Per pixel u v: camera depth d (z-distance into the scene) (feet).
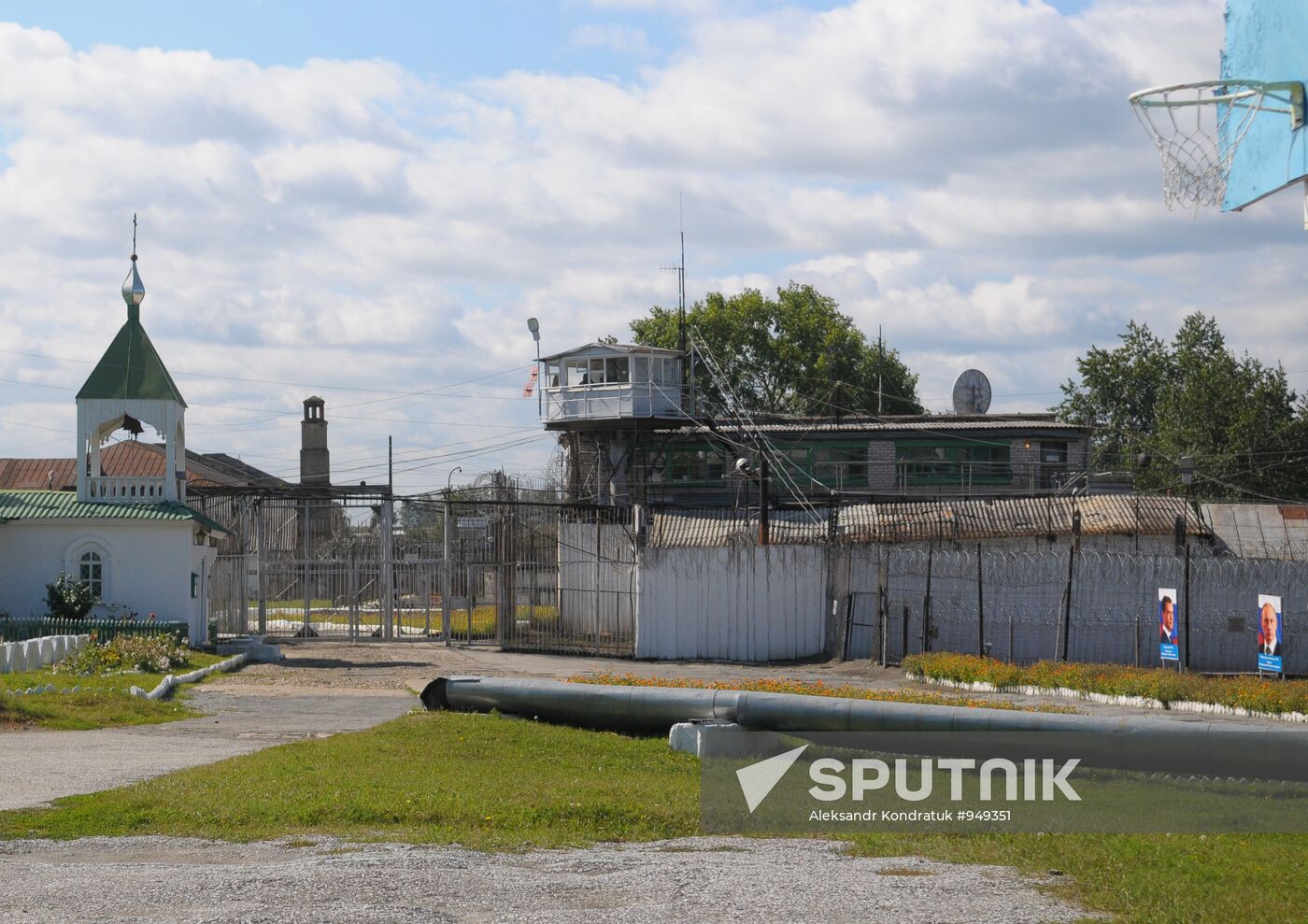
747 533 160.35
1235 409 259.80
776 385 307.78
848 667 125.70
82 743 65.46
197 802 46.88
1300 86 48.96
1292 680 100.27
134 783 51.90
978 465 221.66
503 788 52.01
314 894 35.06
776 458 218.79
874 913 33.58
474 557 163.94
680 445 223.30
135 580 132.87
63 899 34.37
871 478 223.10
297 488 164.76
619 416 212.43
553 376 221.05
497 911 33.68
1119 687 92.32
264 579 163.32
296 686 102.63
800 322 308.60
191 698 91.09
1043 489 219.61
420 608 190.90
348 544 172.76
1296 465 252.21
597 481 212.84
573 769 59.77
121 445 226.17
